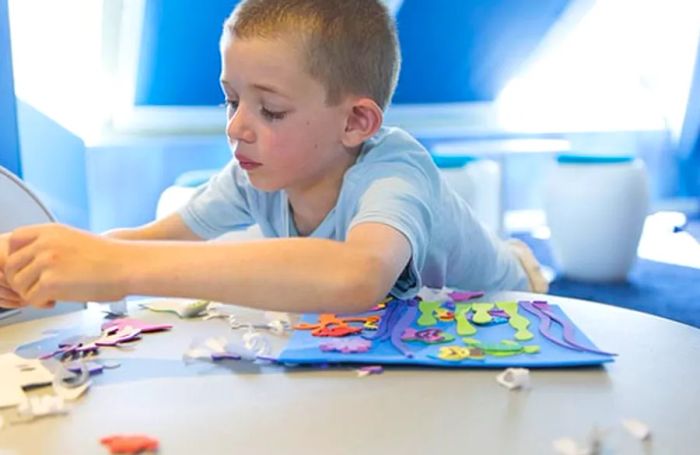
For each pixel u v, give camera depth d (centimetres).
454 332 51
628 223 200
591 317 55
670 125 276
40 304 46
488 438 36
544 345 48
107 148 185
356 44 59
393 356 46
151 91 193
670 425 37
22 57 162
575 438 35
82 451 35
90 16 171
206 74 193
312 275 46
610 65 267
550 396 41
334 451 34
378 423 37
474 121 250
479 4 200
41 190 164
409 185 59
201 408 40
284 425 37
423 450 34
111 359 48
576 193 200
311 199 66
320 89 57
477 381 43
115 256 46
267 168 58
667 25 257
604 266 203
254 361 47
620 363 46
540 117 262
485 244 82
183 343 51
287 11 55
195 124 205
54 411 39
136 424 37
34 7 163
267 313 58
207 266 46
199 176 183
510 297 61
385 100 65
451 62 222
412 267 56
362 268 47
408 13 197
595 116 271
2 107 92
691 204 288
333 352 47
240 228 80
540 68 246
